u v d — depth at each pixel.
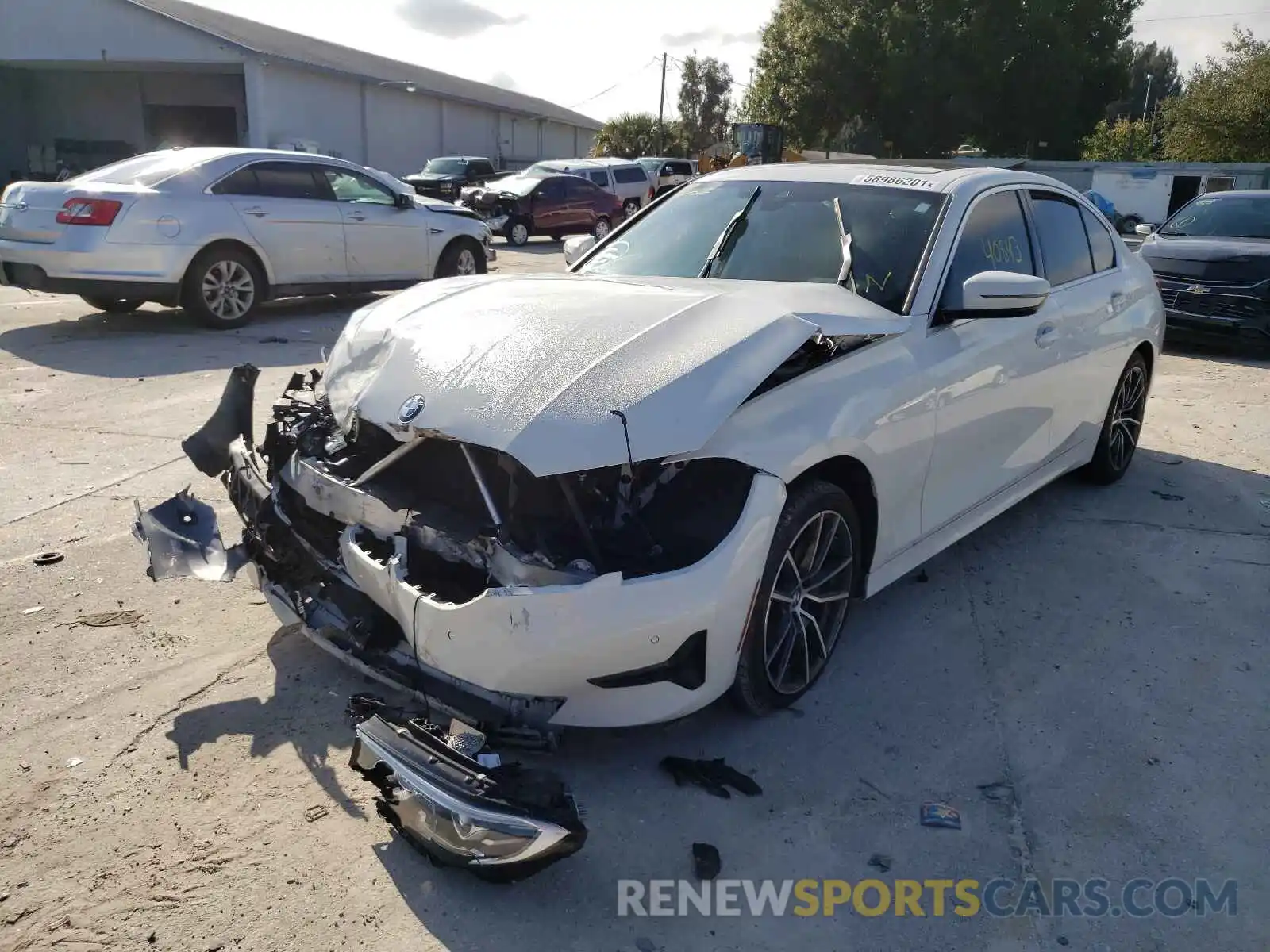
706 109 63.91
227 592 3.99
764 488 2.85
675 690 2.78
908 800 2.89
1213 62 37.22
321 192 10.08
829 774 2.99
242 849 2.59
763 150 30.11
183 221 8.82
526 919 2.41
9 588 3.93
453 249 11.54
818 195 4.22
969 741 3.20
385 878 2.51
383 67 38.25
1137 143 51.19
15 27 30.28
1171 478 5.96
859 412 3.21
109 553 4.28
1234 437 6.91
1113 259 5.34
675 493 2.95
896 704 3.39
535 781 2.44
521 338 3.03
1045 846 2.73
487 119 41.00
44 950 2.25
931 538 3.87
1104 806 2.90
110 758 2.92
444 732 2.66
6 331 8.98
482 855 2.36
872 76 38.88
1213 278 9.62
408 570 2.90
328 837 2.64
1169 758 3.15
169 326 9.46
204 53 29.17
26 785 2.79
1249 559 4.72
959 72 37.78
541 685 2.61
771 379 3.06
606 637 2.58
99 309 10.18
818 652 3.38
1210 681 3.62
